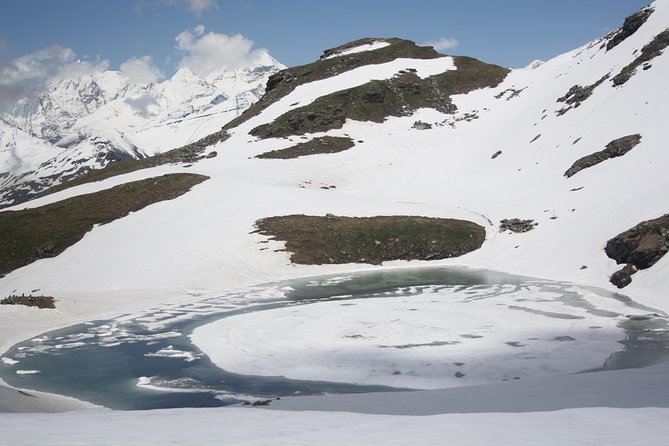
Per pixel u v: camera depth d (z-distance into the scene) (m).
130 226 84.88
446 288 59.69
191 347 40.34
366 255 77.00
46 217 92.31
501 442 12.66
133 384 32.84
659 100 93.50
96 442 12.11
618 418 15.21
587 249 64.56
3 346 41.84
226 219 82.88
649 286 52.41
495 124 132.88
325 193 98.12
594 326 42.09
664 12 118.88
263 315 49.06
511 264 70.19
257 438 13.23
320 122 134.62
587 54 139.38
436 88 155.88
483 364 33.84
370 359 35.38
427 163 121.94
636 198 67.62
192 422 16.50
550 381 25.75
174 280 65.19
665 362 31.02
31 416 17.64
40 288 69.25
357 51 187.25
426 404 22.08
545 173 97.06
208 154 125.06
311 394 29.84
